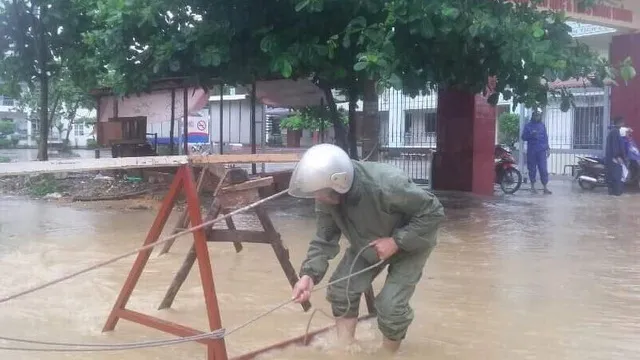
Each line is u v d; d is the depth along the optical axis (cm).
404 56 995
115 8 1059
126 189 1371
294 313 512
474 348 434
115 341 446
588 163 1633
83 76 1505
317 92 1496
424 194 396
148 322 436
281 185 1361
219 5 1082
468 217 1078
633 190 1605
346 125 2011
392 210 400
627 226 984
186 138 1480
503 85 1170
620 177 1492
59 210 1115
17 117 5184
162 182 1452
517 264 697
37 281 614
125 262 694
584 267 683
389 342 421
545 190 1535
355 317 438
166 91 1578
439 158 1527
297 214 1095
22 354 421
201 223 396
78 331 469
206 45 1078
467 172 1483
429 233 404
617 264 699
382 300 410
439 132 1523
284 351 422
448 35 969
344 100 1602
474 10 926
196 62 1098
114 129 1669
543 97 1184
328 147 385
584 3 1193
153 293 572
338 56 1085
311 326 479
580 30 1878
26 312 516
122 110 1672
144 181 1490
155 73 1167
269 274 641
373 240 411
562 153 2059
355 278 426
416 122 2286
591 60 1038
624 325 484
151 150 1655
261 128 2180
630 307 532
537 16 1023
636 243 832
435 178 1538
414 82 1059
